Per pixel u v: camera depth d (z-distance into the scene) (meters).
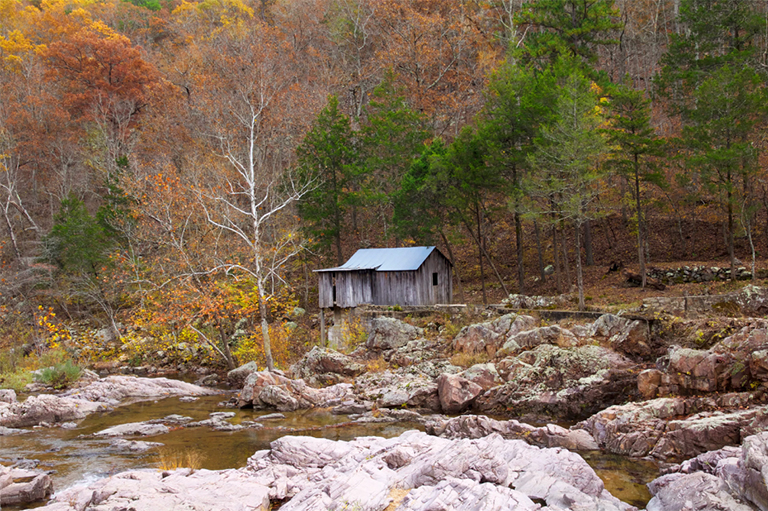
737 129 29.11
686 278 32.09
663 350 20.44
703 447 13.97
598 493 11.67
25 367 33.03
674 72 40.78
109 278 40.84
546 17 41.62
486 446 13.37
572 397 19.55
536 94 32.22
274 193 38.50
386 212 49.00
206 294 30.55
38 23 73.00
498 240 46.72
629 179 35.69
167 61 68.69
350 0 65.56
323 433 18.41
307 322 39.72
